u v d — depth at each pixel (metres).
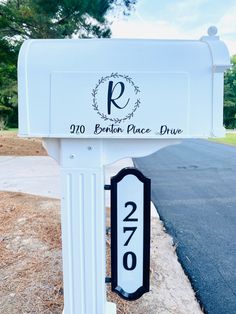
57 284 1.98
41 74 1.28
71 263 1.37
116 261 1.41
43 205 3.60
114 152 1.33
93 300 1.38
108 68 1.26
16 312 1.72
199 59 1.26
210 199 4.52
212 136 1.27
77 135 1.29
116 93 1.26
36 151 9.82
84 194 1.34
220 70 1.25
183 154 10.52
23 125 1.29
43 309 1.75
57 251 2.42
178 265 2.43
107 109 1.27
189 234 3.12
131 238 1.40
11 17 8.70
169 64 1.25
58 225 2.90
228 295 2.03
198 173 6.64
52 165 7.16
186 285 2.13
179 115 1.27
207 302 1.95
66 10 8.16
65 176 1.34
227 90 41.44
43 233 2.73
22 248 2.47
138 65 1.26
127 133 1.28
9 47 9.28
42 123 1.29
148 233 1.39
